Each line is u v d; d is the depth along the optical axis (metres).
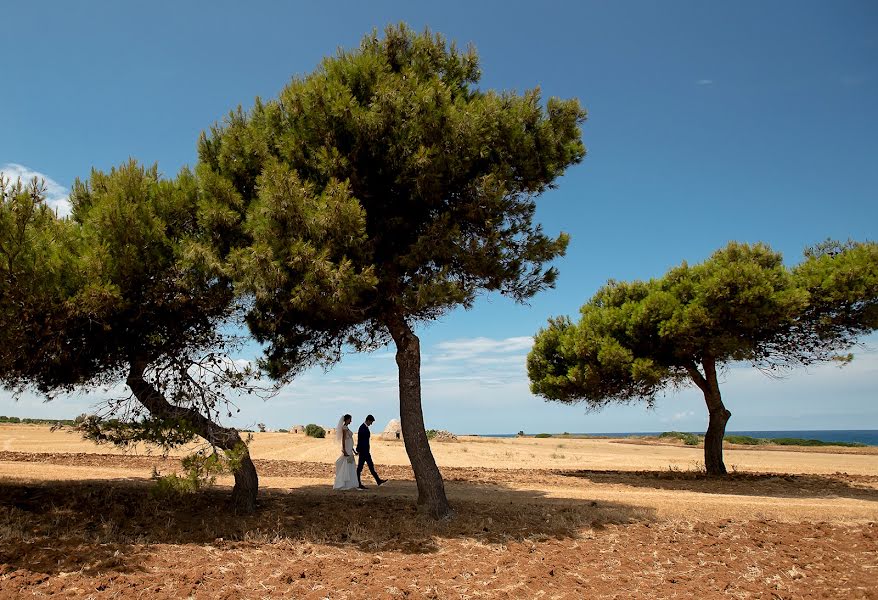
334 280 9.06
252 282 9.20
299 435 39.97
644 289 21.83
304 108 10.27
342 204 9.23
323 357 12.75
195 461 8.91
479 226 11.38
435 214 11.37
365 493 13.71
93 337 9.78
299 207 9.23
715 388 20.92
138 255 9.24
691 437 45.75
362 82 10.77
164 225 9.53
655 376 18.73
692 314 17.80
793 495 16.16
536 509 12.09
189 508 10.81
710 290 17.62
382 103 10.10
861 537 11.15
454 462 24.41
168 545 8.63
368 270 9.41
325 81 10.66
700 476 20.25
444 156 10.27
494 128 10.75
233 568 7.88
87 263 8.52
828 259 18.66
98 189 10.33
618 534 10.66
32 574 7.04
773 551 10.06
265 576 7.68
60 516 9.45
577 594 7.60
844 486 18.52
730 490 16.92
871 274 17.28
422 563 8.52
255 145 10.58
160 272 9.61
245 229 9.72
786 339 19.64
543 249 11.86
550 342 22.77
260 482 15.61
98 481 13.04
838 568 9.30
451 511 11.25
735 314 17.69
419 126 10.15
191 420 10.23
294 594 7.11
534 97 11.49
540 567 8.52
